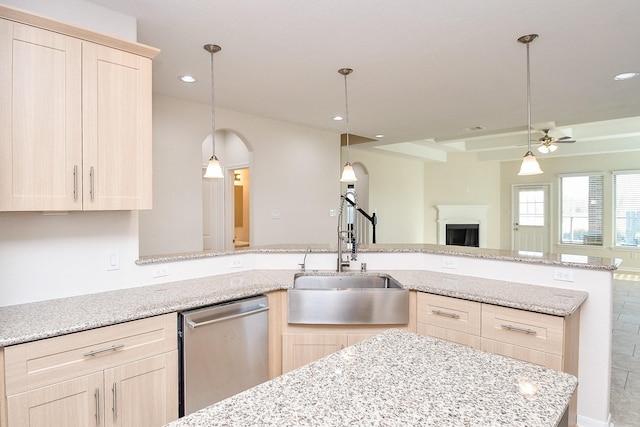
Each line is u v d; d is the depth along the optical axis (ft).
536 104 13.91
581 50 9.02
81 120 6.49
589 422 7.67
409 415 2.98
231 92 12.41
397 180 29.09
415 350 4.43
